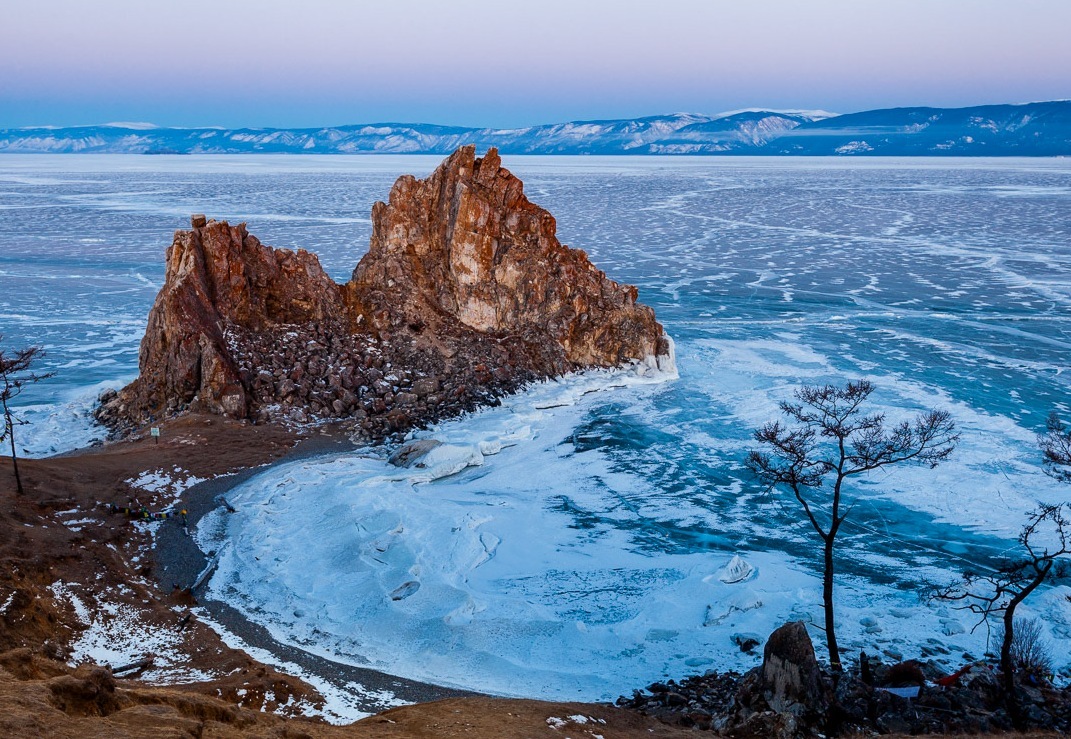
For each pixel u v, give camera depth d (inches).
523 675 1144.8
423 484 1818.4
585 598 1364.4
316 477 1798.7
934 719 946.1
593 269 2768.2
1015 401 2343.8
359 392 2271.2
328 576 1402.6
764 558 1512.1
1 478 1589.6
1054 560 1485.0
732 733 909.8
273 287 2454.5
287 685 1051.3
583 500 1754.4
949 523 1641.2
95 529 1491.1
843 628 1273.4
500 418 2206.0
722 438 2100.1
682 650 1214.9
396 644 1216.2
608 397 2423.7
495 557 1501.0
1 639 1048.8
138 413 2185.0
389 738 813.2
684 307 3609.7
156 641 1170.0
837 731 916.6
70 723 631.2
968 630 1268.5
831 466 1179.3
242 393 2130.9
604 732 914.1
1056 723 965.2
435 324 2578.7
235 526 1581.0
